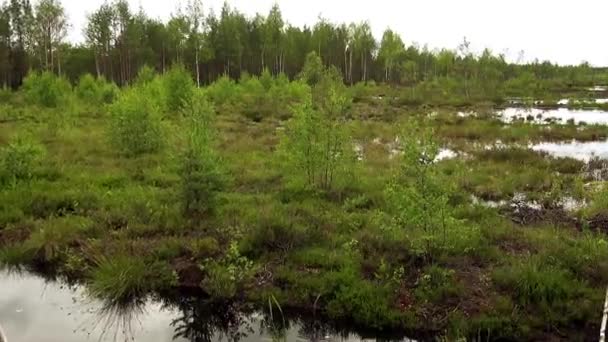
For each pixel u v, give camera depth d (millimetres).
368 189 12953
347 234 9914
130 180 13875
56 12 51344
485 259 8828
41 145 16406
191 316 7793
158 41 62375
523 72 70938
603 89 66000
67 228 9969
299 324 7621
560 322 7098
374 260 8742
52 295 8227
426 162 8664
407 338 7176
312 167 12555
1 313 7539
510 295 7672
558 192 13492
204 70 65125
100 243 9461
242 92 38719
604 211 11391
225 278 8141
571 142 24016
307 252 8977
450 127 27531
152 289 8305
